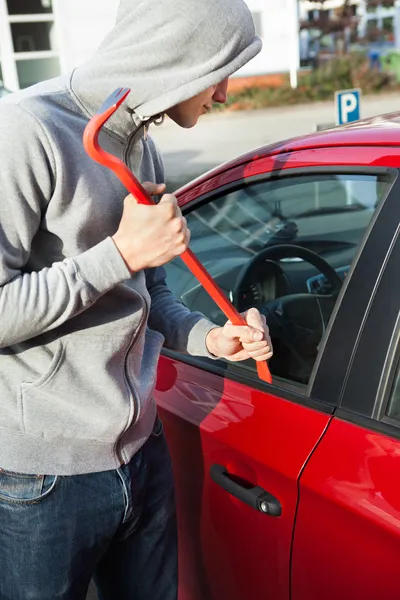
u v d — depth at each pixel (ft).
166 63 4.32
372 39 57.77
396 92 55.72
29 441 4.65
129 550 5.44
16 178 4.10
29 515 4.67
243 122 48.11
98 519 4.85
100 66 4.39
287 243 6.27
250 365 5.84
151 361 5.22
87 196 4.35
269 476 5.11
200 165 35.73
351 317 4.98
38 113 4.16
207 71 4.30
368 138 5.39
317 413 5.04
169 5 4.24
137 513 5.16
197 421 5.79
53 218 4.33
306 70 56.24
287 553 5.07
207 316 6.87
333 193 5.61
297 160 5.86
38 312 4.09
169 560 5.59
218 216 6.78
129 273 4.19
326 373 5.07
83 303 4.17
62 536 4.74
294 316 6.00
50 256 4.44
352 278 5.05
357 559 4.55
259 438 5.26
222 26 4.26
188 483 6.04
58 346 4.52
